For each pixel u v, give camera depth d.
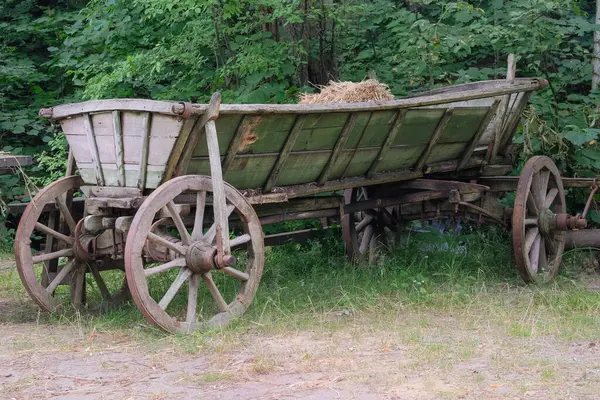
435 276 9.30
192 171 7.56
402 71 11.42
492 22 12.18
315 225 11.02
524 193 8.99
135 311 8.02
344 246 10.31
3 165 7.72
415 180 9.46
